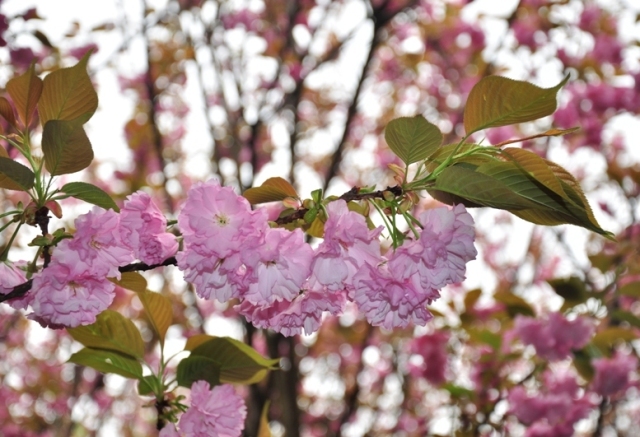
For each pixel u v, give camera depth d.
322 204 0.96
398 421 3.22
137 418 4.55
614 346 2.20
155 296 1.12
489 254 3.90
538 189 0.94
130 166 3.41
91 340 1.11
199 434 1.02
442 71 3.49
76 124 0.93
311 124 3.78
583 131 2.86
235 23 2.95
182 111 3.45
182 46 2.97
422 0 3.12
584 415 1.84
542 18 2.87
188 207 0.91
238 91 2.88
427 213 0.94
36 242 0.94
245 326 2.27
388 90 3.82
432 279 0.93
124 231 0.93
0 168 0.94
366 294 0.94
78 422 3.64
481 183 0.93
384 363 3.64
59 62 2.11
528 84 0.92
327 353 3.67
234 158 2.69
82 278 0.95
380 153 3.77
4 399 3.45
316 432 3.71
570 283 1.80
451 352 2.22
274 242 0.92
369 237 0.93
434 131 0.93
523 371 2.22
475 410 1.83
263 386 2.31
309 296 0.98
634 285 1.80
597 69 2.82
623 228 2.59
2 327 3.13
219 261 0.93
